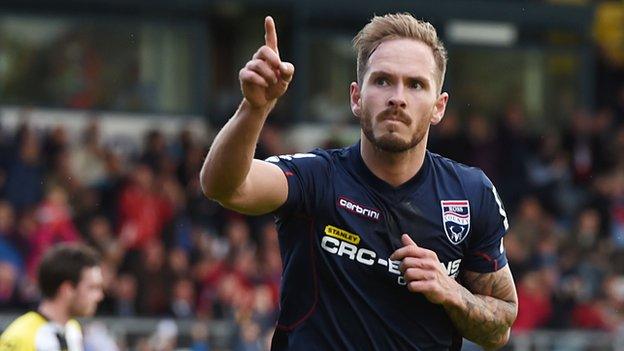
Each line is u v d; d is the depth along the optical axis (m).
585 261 38.50
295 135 43.81
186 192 37.50
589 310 36.25
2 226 32.16
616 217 41.91
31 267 31.95
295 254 10.92
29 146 35.66
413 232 10.94
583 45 47.03
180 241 35.72
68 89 41.34
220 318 32.19
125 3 41.78
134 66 42.03
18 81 40.84
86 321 28.86
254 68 9.82
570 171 44.12
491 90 46.09
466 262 11.34
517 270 37.03
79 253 17.89
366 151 10.95
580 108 46.91
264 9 43.88
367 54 10.83
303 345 10.88
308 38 44.12
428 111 10.70
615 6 49.81
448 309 10.88
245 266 34.16
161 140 38.19
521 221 39.12
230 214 37.25
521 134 42.91
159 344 30.14
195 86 42.53
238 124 10.05
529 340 33.97
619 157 44.84
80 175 37.06
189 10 42.47
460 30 45.78
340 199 10.87
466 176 11.28
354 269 10.83
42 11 41.03
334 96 44.31
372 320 10.82
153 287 32.31
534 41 46.62
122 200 35.50
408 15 11.00
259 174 10.53
